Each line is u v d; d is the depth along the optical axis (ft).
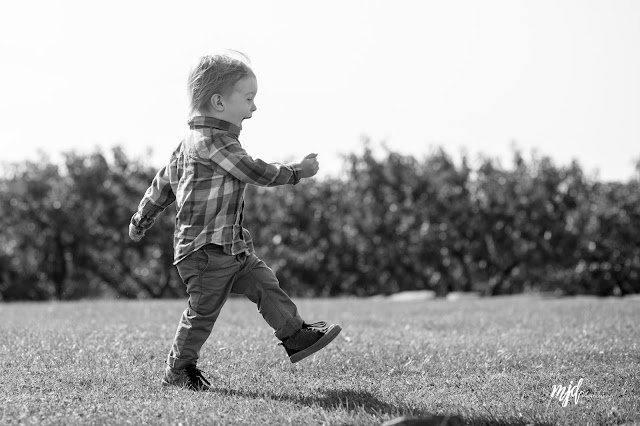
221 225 20.43
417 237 130.41
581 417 18.95
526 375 23.95
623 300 67.82
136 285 133.49
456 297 93.45
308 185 132.57
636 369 24.91
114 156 132.77
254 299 21.33
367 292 133.39
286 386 22.02
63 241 130.52
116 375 22.80
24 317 45.39
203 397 20.21
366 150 132.16
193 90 20.76
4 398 19.94
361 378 23.41
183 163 20.86
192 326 21.15
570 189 130.62
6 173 129.70
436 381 22.98
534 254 128.77
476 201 129.70
